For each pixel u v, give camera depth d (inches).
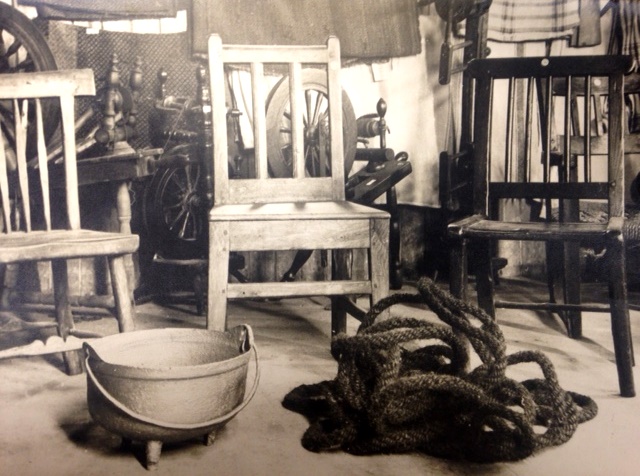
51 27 110.3
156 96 117.3
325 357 84.5
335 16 126.2
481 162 86.4
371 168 125.3
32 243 65.9
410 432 57.2
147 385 52.1
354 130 119.4
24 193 72.9
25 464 55.2
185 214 115.6
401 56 131.3
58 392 71.9
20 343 88.5
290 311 111.2
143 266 116.3
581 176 142.9
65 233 72.6
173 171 110.3
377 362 60.9
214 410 54.7
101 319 104.7
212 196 108.0
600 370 80.0
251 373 78.0
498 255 142.3
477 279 81.7
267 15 121.4
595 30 136.7
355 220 74.4
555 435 58.9
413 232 140.7
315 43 124.9
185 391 53.0
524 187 86.3
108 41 116.0
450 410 58.4
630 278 124.4
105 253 68.7
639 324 102.0
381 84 133.0
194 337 64.1
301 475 53.3
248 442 59.4
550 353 86.8
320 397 67.9
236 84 123.3
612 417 65.4
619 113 80.0
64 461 55.8
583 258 135.9
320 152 116.6
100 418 54.2
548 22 135.8
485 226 76.7
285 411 66.5
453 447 56.4
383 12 129.3
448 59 123.6
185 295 114.2
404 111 134.5
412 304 115.9
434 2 132.2
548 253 102.0
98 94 113.4
